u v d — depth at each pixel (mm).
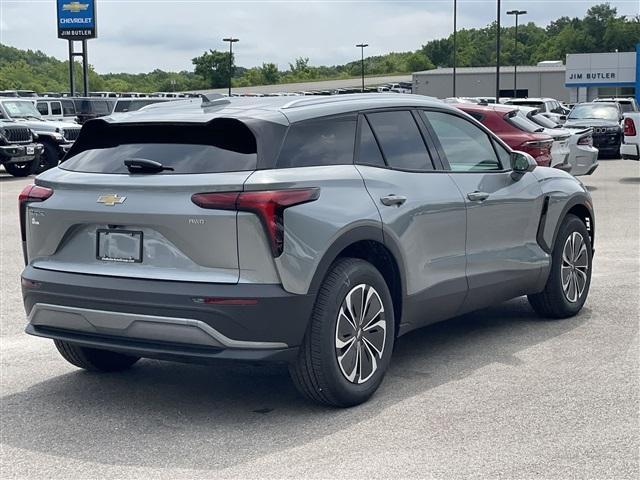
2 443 4793
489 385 5609
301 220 4867
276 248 4754
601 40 180625
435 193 5848
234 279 4766
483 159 6543
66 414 5254
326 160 5230
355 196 5250
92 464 4480
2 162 23469
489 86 82750
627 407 5141
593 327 7070
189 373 6062
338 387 5074
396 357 6316
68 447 4723
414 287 5676
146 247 4930
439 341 6734
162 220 4840
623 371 5855
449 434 4758
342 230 5051
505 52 191250
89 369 6027
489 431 4793
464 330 7062
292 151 5059
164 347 4867
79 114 30750
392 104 5898
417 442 4656
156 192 4887
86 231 5129
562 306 7246
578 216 7656
